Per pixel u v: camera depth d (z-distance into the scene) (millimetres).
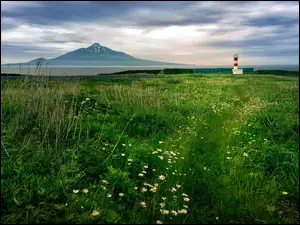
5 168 4480
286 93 15227
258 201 4262
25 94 8180
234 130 7980
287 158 5906
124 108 9531
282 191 4699
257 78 26641
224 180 4926
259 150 6418
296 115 10000
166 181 4715
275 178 5137
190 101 12180
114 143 6336
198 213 4023
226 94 14805
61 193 4023
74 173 4742
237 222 3871
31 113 7242
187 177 4984
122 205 4062
